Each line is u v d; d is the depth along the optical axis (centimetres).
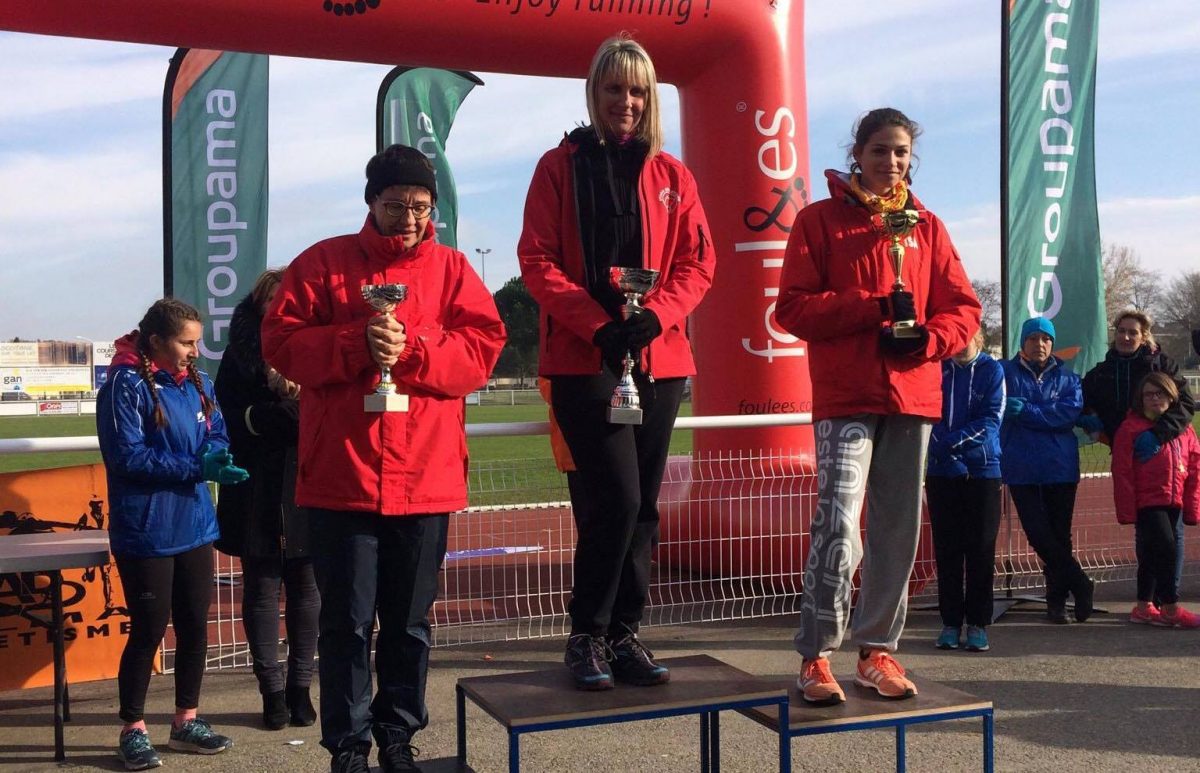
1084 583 626
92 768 402
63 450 496
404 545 313
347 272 319
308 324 317
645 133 323
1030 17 765
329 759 407
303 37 607
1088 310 785
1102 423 678
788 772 305
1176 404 616
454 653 572
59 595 414
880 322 323
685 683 318
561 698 302
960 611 570
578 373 314
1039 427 631
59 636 414
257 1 587
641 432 326
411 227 316
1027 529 632
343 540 305
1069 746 405
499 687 316
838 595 330
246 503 443
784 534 675
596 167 321
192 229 750
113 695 505
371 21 609
